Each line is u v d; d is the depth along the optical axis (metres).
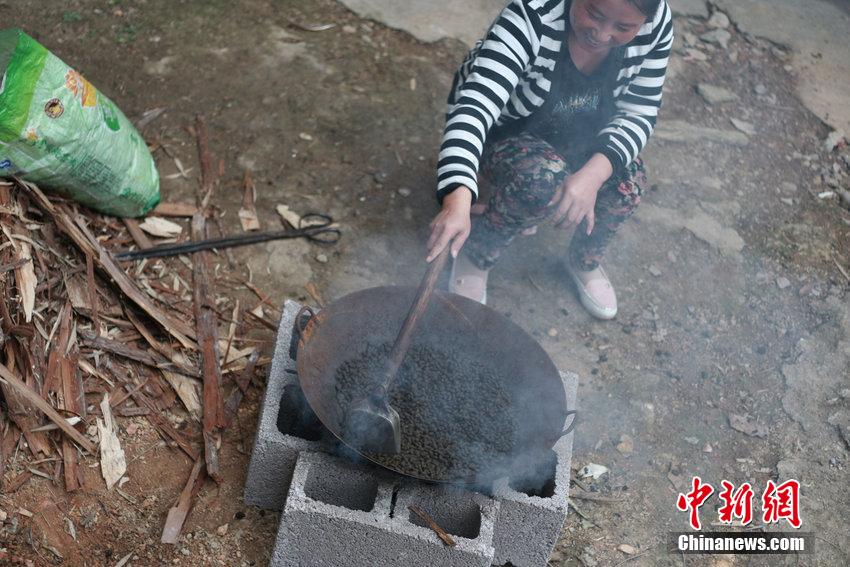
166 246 3.11
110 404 2.59
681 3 5.08
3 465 2.37
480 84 2.52
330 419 2.15
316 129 3.78
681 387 3.12
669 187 3.92
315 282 3.18
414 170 3.70
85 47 3.93
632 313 3.35
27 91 2.61
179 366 2.73
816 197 4.07
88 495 2.40
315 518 2.13
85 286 2.76
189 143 3.60
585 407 2.98
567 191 2.54
